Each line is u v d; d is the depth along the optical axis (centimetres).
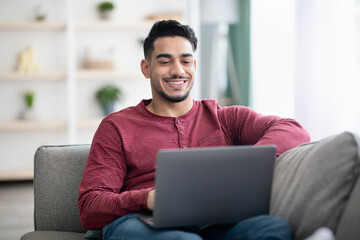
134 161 184
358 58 410
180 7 557
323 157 142
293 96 456
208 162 139
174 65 190
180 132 190
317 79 416
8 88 530
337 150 140
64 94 538
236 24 615
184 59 192
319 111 414
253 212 147
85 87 543
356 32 411
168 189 138
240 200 144
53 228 198
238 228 142
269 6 514
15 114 532
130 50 546
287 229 135
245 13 589
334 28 404
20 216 381
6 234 334
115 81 547
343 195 136
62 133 541
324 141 149
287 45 487
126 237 151
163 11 553
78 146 209
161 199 138
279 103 502
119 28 536
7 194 461
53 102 537
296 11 431
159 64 191
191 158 138
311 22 419
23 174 507
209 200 141
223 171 141
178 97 191
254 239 135
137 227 152
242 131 198
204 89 639
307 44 422
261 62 537
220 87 632
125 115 192
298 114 433
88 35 539
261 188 146
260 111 543
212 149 139
